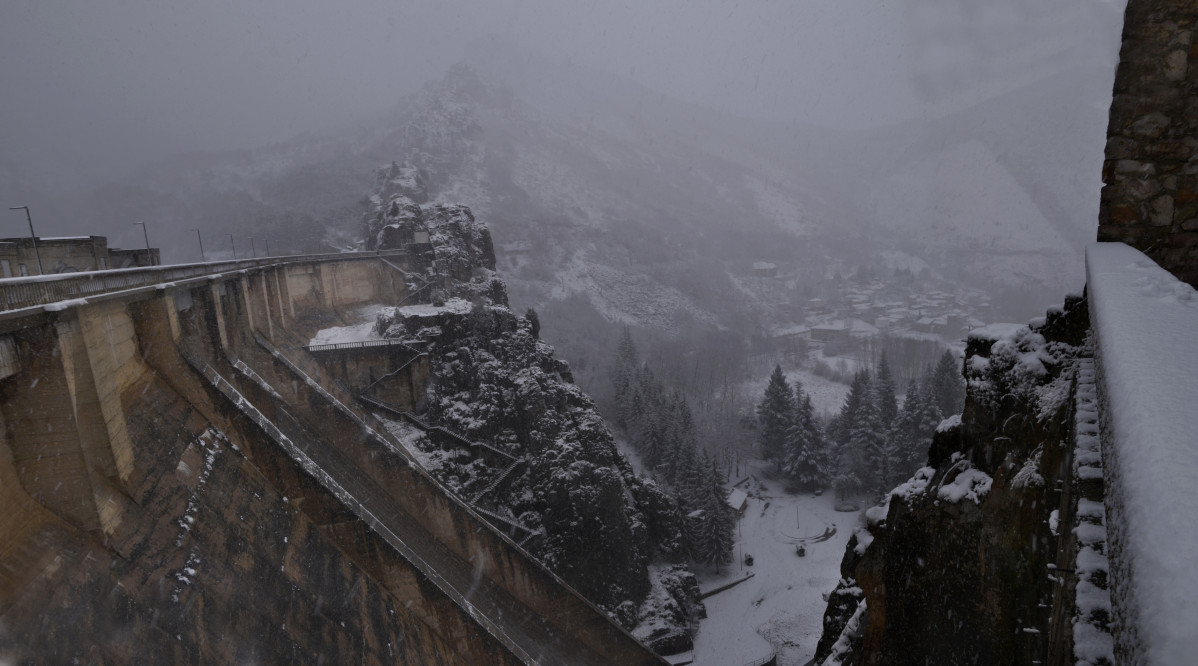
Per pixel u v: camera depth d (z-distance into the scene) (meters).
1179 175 11.47
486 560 53.50
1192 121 11.27
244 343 55.28
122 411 27.11
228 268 56.31
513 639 49.56
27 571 19.84
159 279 39.16
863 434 113.31
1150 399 3.70
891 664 16.88
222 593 26.55
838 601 23.44
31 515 21.84
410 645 37.22
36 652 18.12
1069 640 5.77
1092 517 5.73
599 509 73.00
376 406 75.44
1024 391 13.30
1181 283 6.75
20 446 22.20
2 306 21.25
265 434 38.03
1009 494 12.39
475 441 74.56
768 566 91.50
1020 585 11.45
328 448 53.50
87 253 48.22
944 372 122.62
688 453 102.69
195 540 27.53
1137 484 2.99
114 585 22.16
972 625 13.20
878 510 21.42
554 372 91.81
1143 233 11.75
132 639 21.27
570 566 71.38
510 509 73.25
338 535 38.31
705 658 72.62
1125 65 11.45
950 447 17.17
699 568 90.00
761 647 73.69
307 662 28.38
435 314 80.69
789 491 118.19
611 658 56.16
